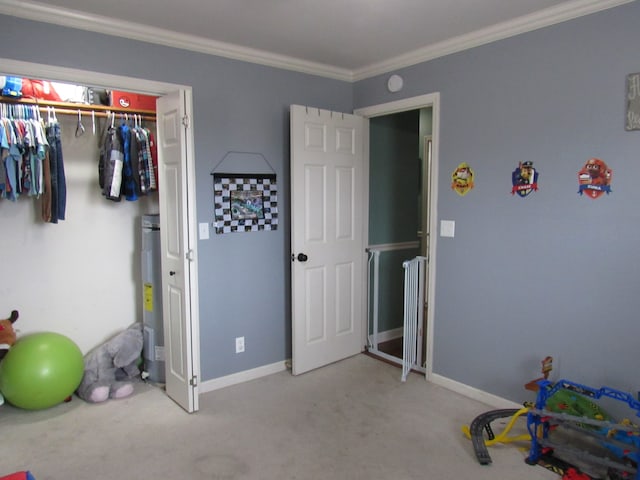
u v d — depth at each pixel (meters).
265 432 2.54
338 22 2.56
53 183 2.82
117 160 2.95
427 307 3.21
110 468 2.21
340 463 2.25
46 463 2.25
